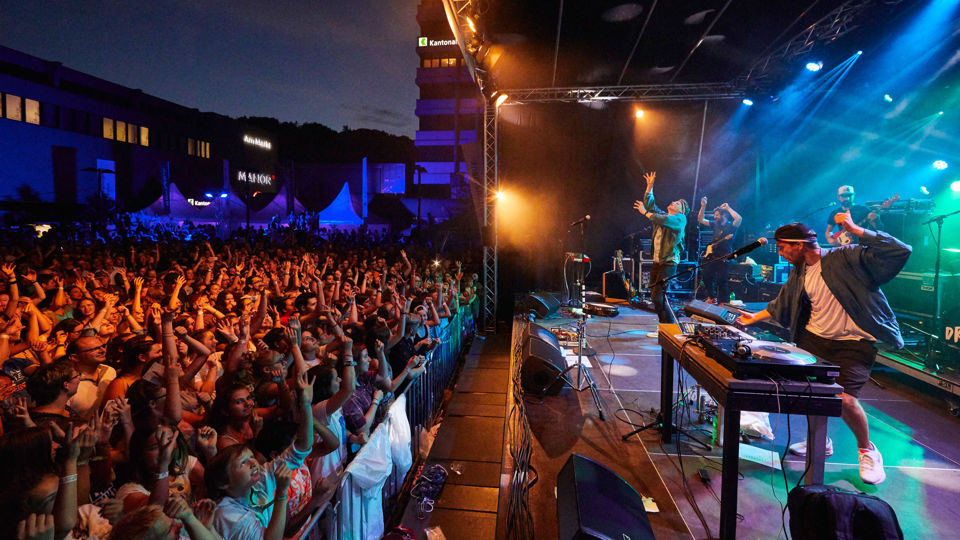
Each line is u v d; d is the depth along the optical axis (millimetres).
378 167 45781
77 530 2129
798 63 8805
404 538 3660
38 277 7340
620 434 4008
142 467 2359
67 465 1900
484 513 4105
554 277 16203
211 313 5723
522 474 3117
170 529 1776
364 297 7996
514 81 9609
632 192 15898
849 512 2340
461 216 26000
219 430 2924
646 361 6023
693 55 8359
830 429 4066
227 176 41469
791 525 2514
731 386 2590
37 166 27812
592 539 2105
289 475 2314
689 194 14945
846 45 8141
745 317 4008
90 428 2086
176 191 30484
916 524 2791
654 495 3129
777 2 6426
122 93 34062
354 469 3271
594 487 2496
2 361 4023
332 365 3662
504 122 17156
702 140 14367
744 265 10383
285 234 23688
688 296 11164
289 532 2615
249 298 6406
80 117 30312
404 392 4555
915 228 6270
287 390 3201
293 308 6520
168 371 2939
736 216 9922
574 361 5938
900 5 6867
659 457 3611
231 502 2207
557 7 6398
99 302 5961
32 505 1828
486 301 10453
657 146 15070
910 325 5383
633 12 6605
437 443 5363
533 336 5301
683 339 3527
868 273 3203
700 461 3549
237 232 23328
